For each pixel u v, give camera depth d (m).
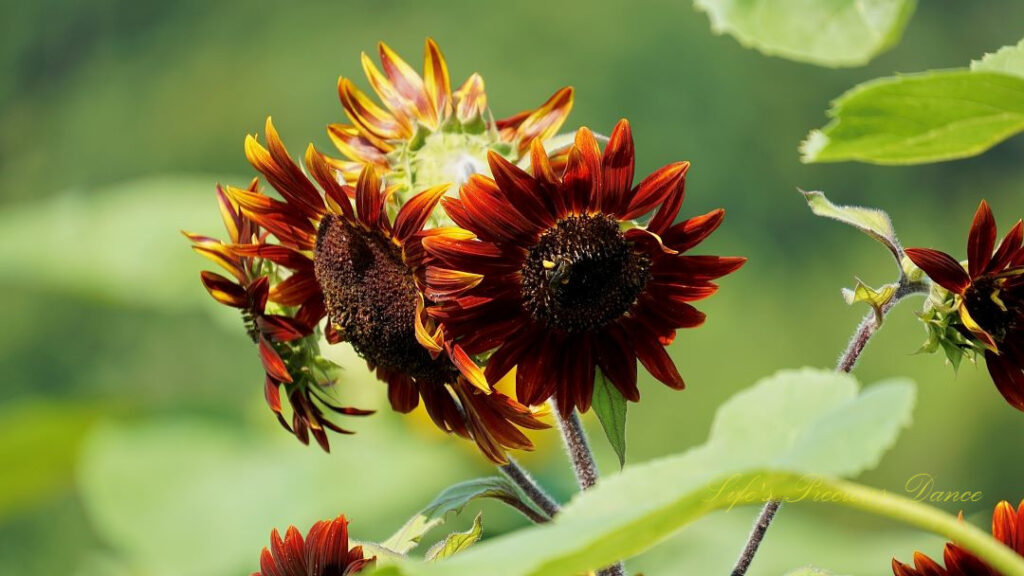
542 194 1.21
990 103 0.99
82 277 1.70
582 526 0.99
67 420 1.55
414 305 1.23
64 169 8.35
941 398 6.71
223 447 1.52
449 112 1.25
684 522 1.01
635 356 1.23
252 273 1.27
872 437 0.98
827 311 7.71
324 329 1.28
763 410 1.02
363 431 1.60
